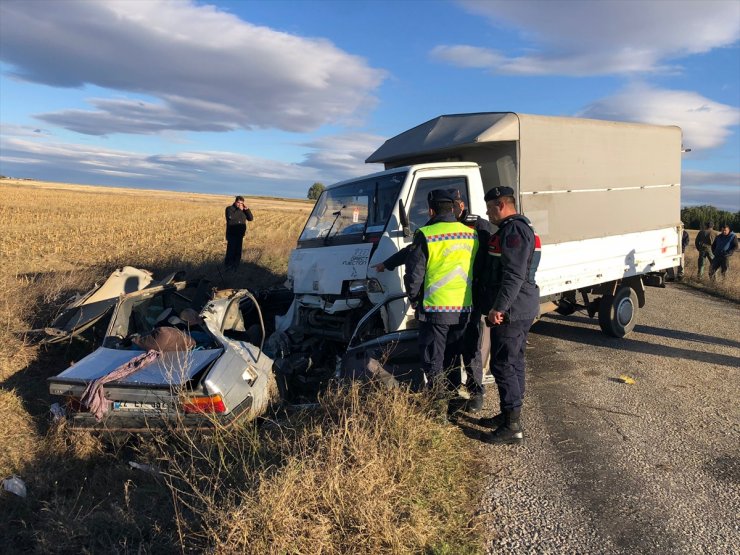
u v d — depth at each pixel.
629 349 7.55
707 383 6.04
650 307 11.44
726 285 14.38
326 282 5.50
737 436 4.60
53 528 3.06
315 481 3.00
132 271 6.88
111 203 46.91
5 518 3.27
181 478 3.42
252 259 14.37
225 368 4.12
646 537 3.12
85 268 10.95
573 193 6.55
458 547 2.92
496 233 4.16
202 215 35.62
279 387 4.86
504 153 5.93
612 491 3.64
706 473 3.93
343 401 4.01
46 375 5.52
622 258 7.48
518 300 4.08
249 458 3.54
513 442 4.32
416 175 5.38
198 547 2.74
